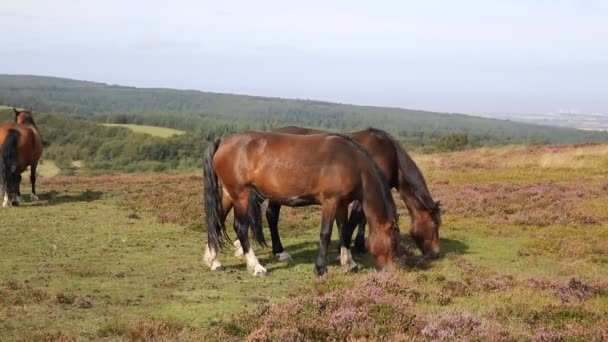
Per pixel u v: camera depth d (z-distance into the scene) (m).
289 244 12.34
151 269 9.94
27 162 16.56
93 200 17.98
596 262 11.12
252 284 9.04
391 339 6.08
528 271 10.31
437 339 6.07
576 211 15.11
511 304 7.63
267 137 9.57
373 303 6.96
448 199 17.48
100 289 8.46
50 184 22.64
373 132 10.70
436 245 10.67
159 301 7.87
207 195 9.98
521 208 16.08
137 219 14.95
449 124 157.38
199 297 8.14
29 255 10.71
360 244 11.42
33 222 13.98
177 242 12.30
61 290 8.26
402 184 10.73
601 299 8.18
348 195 9.38
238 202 9.76
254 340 6.03
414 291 8.05
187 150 65.19
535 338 6.18
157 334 6.34
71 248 11.47
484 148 37.00
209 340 6.16
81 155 66.00
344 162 9.25
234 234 13.12
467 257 11.25
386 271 8.99
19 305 7.38
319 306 6.98
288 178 9.31
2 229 13.02
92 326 6.68
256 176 9.48
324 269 9.54
